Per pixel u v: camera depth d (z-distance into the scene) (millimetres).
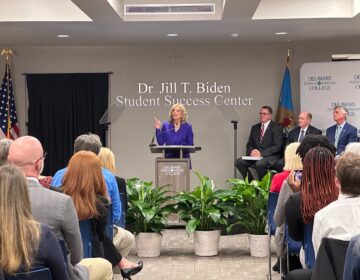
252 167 9930
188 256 6398
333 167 3410
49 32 9164
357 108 9922
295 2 8086
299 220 3533
